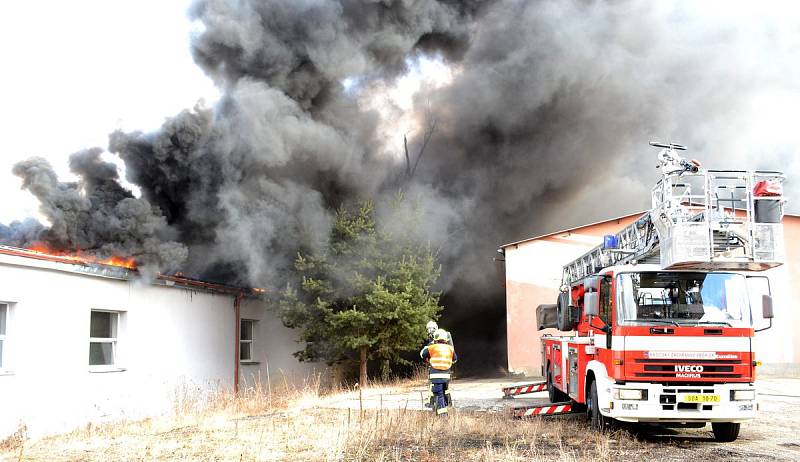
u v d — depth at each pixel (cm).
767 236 748
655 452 700
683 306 764
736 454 690
